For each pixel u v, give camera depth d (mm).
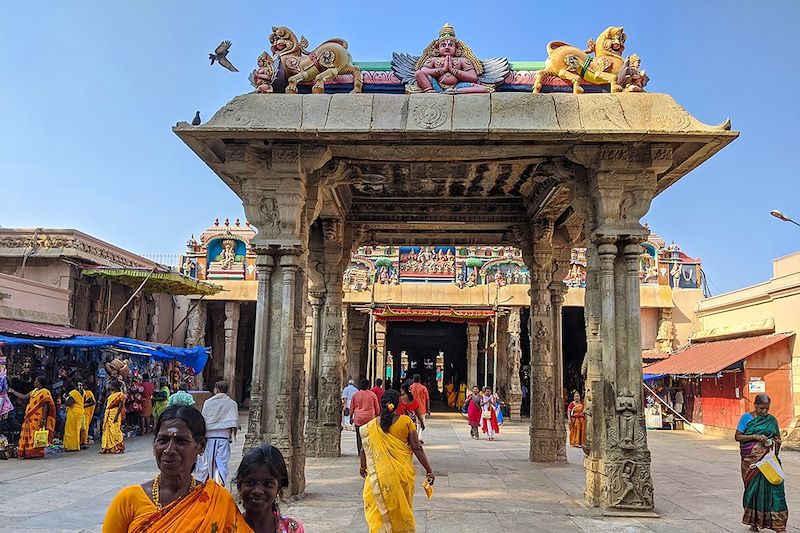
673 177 10086
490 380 31016
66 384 17078
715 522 8078
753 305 22219
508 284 28281
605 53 9438
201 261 29672
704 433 23375
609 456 8594
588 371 9102
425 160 9789
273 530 3047
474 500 9188
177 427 2887
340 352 14023
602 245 9000
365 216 14219
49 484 10383
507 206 14055
